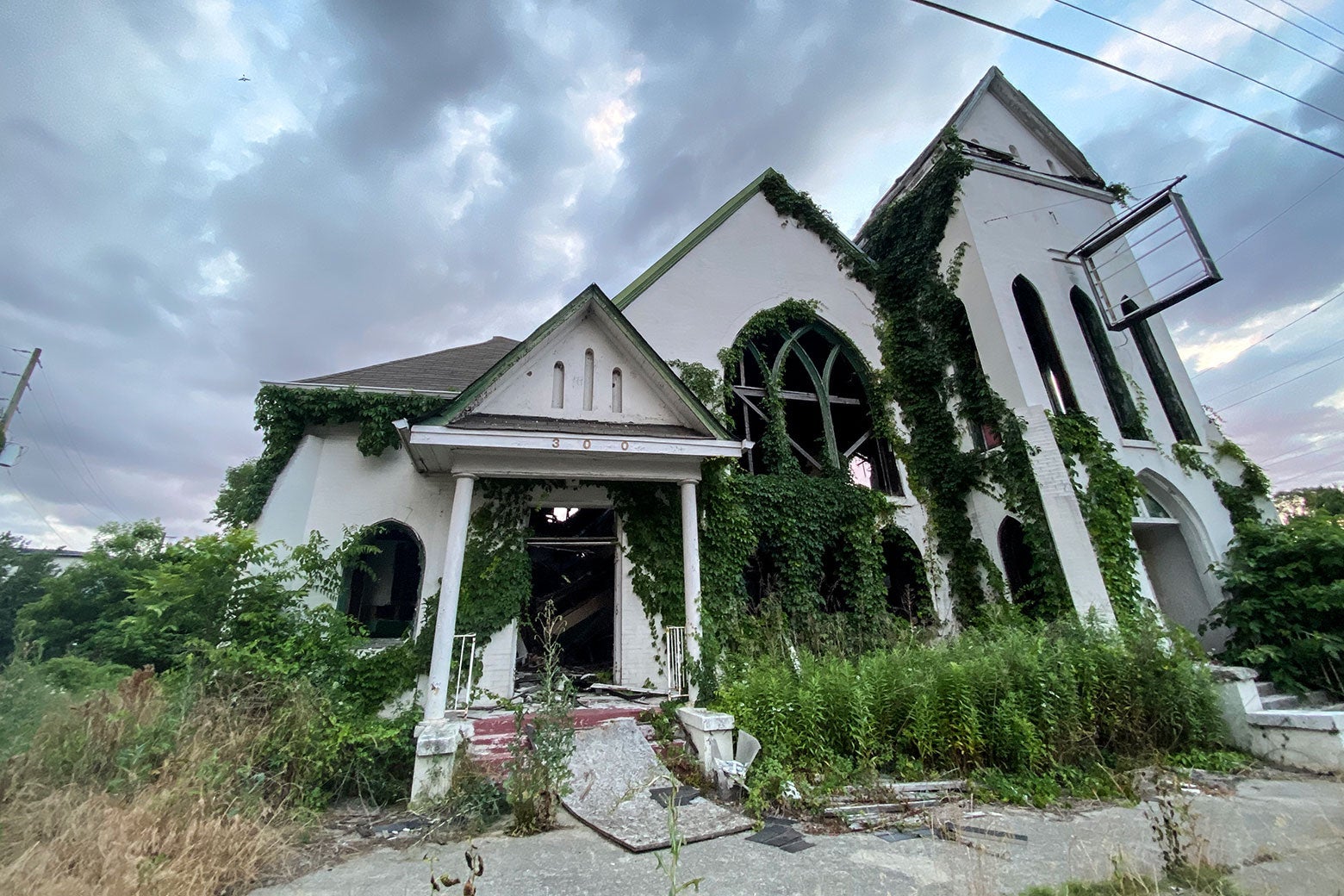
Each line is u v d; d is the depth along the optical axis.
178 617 7.93
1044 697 7.21
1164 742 7.66
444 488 10.71
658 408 10.39
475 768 6.52
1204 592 12.39
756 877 4.20
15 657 6.17
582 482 10.70
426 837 5.30
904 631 11.19
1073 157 17.11
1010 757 6.84
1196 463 13.20
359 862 4.80
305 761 6.15
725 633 10.59
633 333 10.27
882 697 7.24
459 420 8.98
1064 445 11.66
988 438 13.12
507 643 9.48
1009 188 15.06
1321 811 5.61
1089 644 8.49
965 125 16.17
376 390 10.98
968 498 13.28
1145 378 14.01
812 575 12.30
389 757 6.98
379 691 8.60
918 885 4.02
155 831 4.30
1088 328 14.38
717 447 9.52
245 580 8.13
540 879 4.28
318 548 9.95
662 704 8.28
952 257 14.34
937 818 5.41
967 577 12.76
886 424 14.29
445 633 7.93
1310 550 10.23
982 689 7.24
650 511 10.84
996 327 13.05
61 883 3.77
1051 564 11.19
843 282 15.35
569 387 10.05
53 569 27.14
